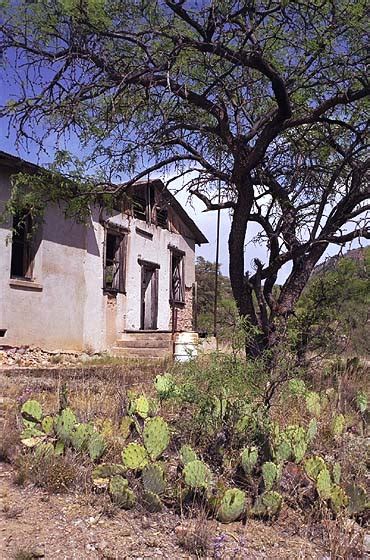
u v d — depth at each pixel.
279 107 7.40
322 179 9.34
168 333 13.97
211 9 6.95
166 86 7.59
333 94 8.11
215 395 4.33
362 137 8.23
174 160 8.58
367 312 7.41
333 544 3.17
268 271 8.43
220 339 4.49
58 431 4.14
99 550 2.97
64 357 11.67
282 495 3.81
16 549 2.90
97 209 13.60
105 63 7.33
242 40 7.38
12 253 11.45
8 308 10.94
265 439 4.15
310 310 6.61
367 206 8.34
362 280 7.57
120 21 7.41
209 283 26.72
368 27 7.02
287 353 4.64
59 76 7.36
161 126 8.11
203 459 4.22
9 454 4.31
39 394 6.35
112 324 14.20
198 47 7.22
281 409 5.01
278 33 7.61
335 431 5.06
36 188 8.88
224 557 2.99
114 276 14.61
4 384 7.27
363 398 5.92
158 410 4.84
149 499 3.47
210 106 7.92
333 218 8.41
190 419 4.58
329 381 6.53
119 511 3.47
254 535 3.31
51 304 12.07
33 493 3.67
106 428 4.51
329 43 7.01
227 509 3.42
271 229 8.88
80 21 6.89
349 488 3.70
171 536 3.20
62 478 3.76
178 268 18.53
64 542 3.03
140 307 15.59
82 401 5.61
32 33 7.26
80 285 12.98
